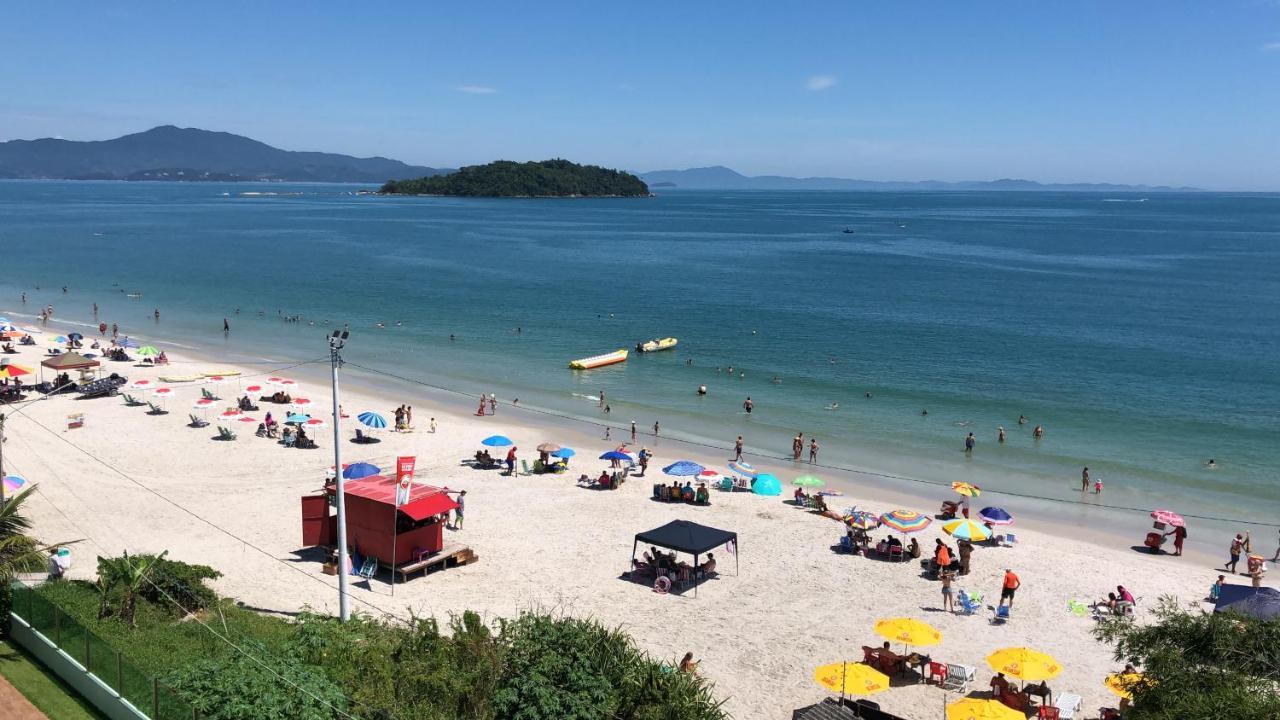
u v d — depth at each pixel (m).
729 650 30.06
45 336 86.88
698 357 89.19
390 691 21.78
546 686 21.69
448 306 118.31
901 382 78.88
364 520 35.97
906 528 38.62
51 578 31.12
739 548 40.03
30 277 136.38
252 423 57.97
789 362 87.12
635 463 53.53
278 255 178.50
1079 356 90.19
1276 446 61.34
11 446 50.34
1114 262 185.00
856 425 65.31
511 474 50.28
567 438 59.59
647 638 30.67
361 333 98.69
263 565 35.75
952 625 32.78
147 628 26.91
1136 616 34.31
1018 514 48.06
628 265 171.50
